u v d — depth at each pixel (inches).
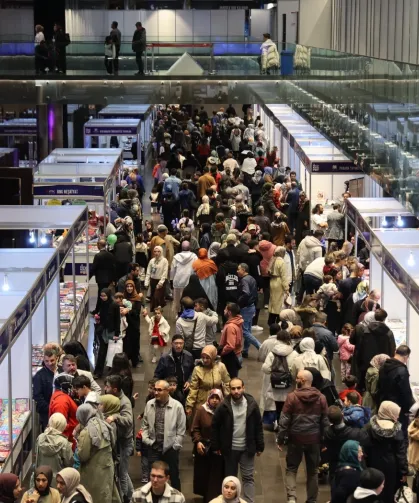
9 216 794.8
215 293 795.4
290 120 1496.1
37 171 1095.0
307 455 514.0
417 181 774.5
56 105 1644.9
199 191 1280.8
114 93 1514.5
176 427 508.7
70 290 837.8
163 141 1646.2
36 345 637.3
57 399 523.5
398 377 553.0
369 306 695.1
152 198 1354.6
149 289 950.4
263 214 1040.2
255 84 1523.1
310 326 701.9
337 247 947.3
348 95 1094.4
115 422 486.9
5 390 563.5
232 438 503.8
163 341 737.0
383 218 818.8
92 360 767.1
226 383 562.6
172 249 946.1
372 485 414.6
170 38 1833.2
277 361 607.8
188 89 1520.7
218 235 965.8
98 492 462.3
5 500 417.1
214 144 1690.5
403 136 826.8
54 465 475.8
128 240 948.0
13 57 1501.0
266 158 1519.4
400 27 1407.5
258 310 853.8
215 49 1520.7
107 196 1046.4
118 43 1503.4
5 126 1611.7
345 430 480.7
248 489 509.7
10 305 554.3
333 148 1218.0
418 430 509.0
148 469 516.4
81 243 928.9
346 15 1904.5
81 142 1800.0
